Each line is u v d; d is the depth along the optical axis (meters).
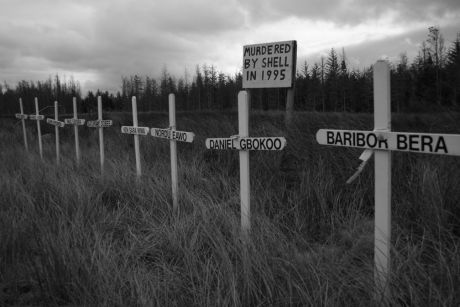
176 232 4.15
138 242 4.16
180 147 8.78
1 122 23.55
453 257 2.97
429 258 3.40
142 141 10.05
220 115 10.96
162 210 5.08
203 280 3.21
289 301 2.89
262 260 3.25
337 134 3.10
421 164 4.95
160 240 4.15
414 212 4.21
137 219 4.98
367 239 3.74
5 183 6.38
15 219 4.85
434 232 3.74
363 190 4.91
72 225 4.38
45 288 3.40
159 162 7.75
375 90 2.88
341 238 3.97
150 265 3.82
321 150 6.20
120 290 3.13
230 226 4.16
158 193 5.57
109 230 4.72
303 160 6.32
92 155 9.57
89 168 8.34
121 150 9.60
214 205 4.65
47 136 15.75
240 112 4.23
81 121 9.26
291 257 3.34
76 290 3.27
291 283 3.01
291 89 7.18
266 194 5.09
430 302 2.63
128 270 3.48
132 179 6.52
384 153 2.87
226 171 6.54
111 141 11.13
